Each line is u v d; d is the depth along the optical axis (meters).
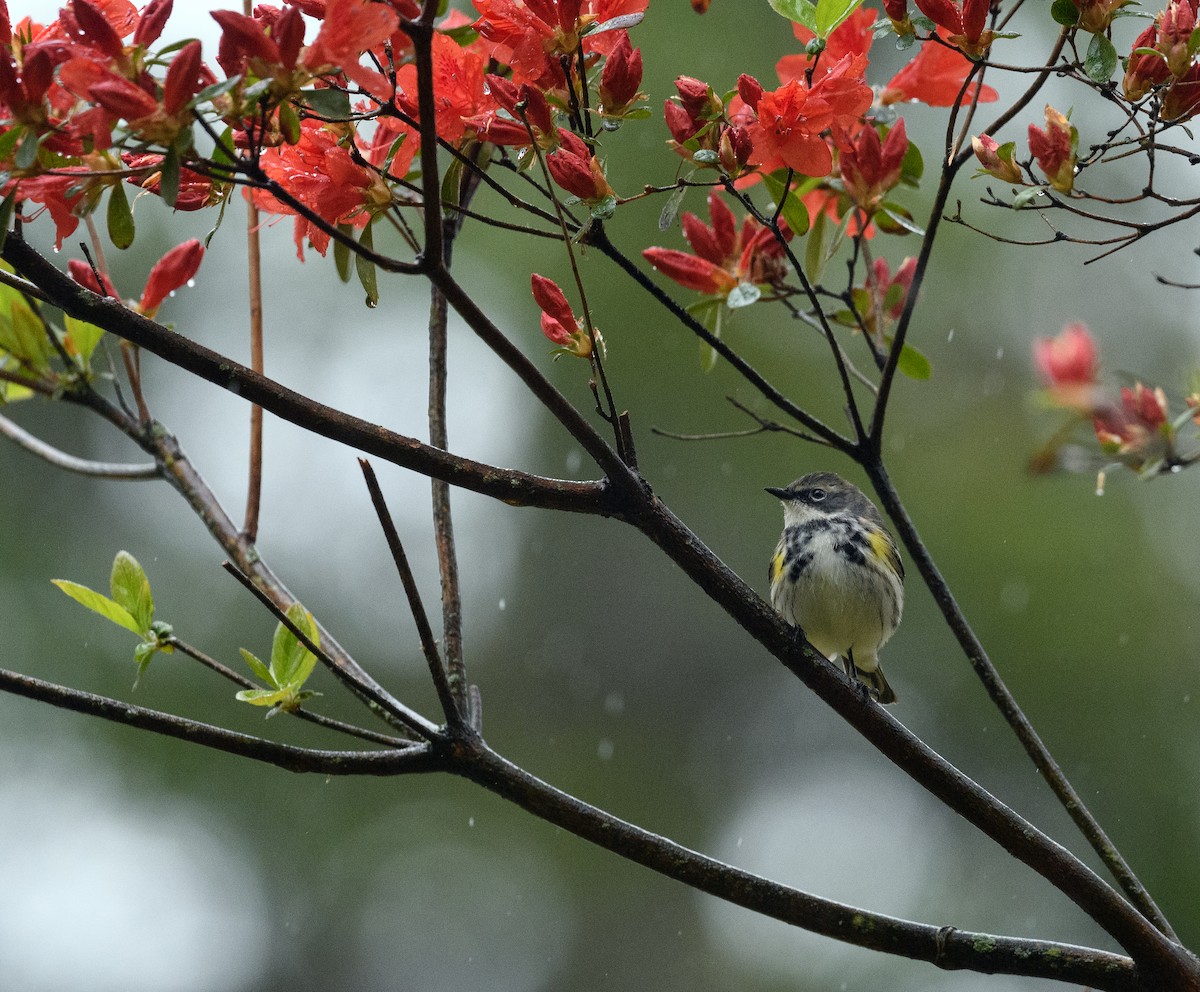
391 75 4.38
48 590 13.88
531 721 15.96
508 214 14.23
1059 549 13.14
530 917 14.87
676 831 15.72
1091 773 12.71
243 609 14.33
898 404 13.80
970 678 13.29
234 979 13.95
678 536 4.40
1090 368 5.18
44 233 13.29
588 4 4.68
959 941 4.24
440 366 5.16
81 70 3.65
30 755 13.52
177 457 5.79
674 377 14.28
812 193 5.81
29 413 14.34
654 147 13.49
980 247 13.47
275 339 14.80
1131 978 4.14
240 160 3.73
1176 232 13.08
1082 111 12.65
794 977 14.55
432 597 15.47
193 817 13.97
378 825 14.88
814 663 4.38
